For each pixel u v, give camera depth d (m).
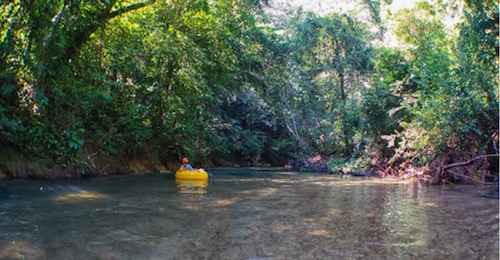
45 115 10.20
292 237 4.21
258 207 6.48
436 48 14.41
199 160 24.16
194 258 3.36
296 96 25.42
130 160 15.66
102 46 12.50
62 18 10.15
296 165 24.11
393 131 17.22
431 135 12.20
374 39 24.91
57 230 4.34
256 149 30.80
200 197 7.78
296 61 25.44
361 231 4.59
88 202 6.67
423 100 13.63
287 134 32.25
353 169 18.33
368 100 17.98
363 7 24.83
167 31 15.47
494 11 11.93
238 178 14.38
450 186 11.23
